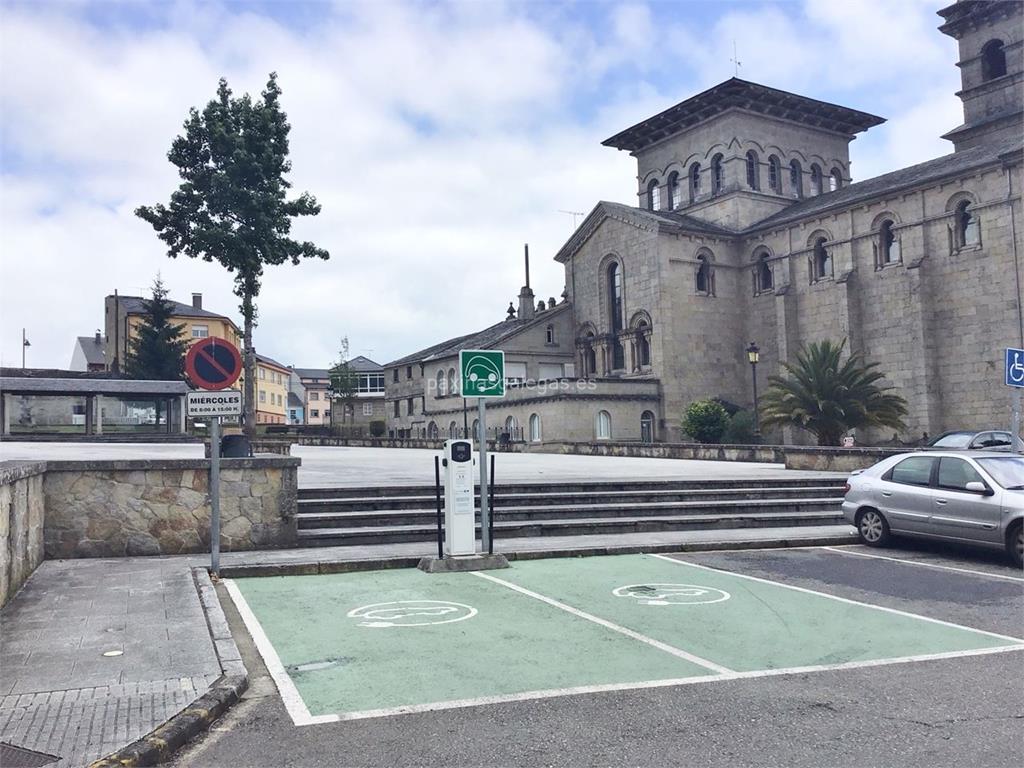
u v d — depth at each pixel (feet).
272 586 31.78
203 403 32.37
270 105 141.38
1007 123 147.74
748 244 170.91
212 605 26.73
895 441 134.62
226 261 132.98
